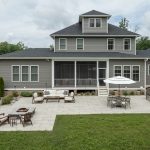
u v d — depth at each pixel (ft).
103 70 116.78
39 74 105.91
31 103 83.87
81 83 108.37
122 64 107.76
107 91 103.24
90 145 37.86
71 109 72.23
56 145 38.06
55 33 114.93
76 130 46.85
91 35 115.03
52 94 91.56
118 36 116.16
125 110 70.49
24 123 52.11
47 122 54.95
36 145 38.11
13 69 105.50
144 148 36.50
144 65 107.86
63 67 116.98
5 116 55.77
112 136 42.55
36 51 117.80
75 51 116.37
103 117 59.47
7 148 36.78
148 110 70.33
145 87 106.11
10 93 97.25
